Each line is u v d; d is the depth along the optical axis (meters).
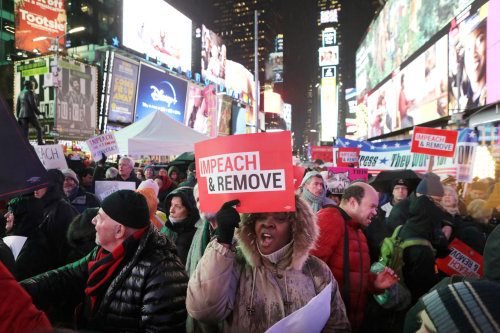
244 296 1.59
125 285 1.78
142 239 1.84
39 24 34.94
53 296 2.02
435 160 5.31
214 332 1.75
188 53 54.94
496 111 13.89
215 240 1.55
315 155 13.40
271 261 1.60
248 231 1.64
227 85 72.94
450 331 0.80
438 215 2.77
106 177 6.73
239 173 1.58
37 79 33.09
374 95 39.97
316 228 1.62
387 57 33.75
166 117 10.64
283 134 1.51
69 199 4.67
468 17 16.59
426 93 22.97
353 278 2.42
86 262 2.16
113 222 1.86
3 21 47.66
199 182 1.76
